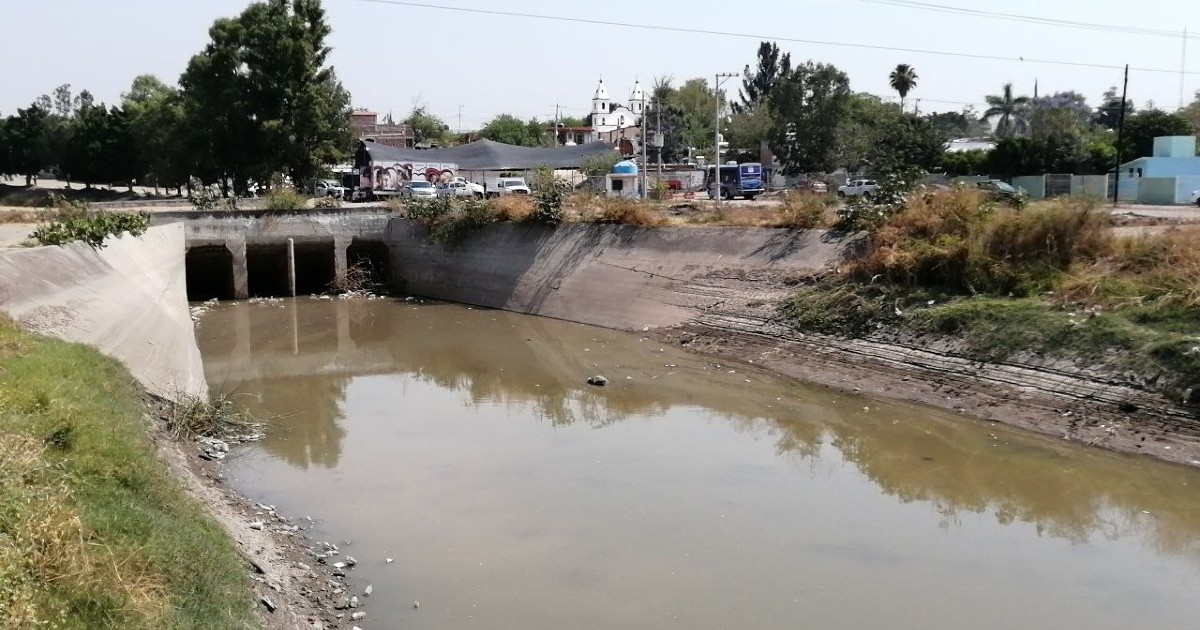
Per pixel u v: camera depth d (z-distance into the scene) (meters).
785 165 77.62
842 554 12.02
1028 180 53.69
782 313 25.41
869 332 22.66
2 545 6.62
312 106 56.25
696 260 30.73
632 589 10.90
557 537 12.55
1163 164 51.50
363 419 19.80
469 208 40.44
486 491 14.55
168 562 7.88
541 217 37.34
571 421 19.23
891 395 19.88
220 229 39.59
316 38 58.31
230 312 37.00
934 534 12.77
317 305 38.78
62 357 12.93
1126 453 15.52
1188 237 20.27
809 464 16.00
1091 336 18.23
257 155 56.62
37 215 36.00
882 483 14.98
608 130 122.88
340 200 58.56
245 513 12.88
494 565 11.60
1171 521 13.23
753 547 12.23
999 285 21.52
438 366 26.28
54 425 9.49
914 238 24.39
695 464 16.02
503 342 29.50
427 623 9.95
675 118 101.00
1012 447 16.41
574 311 32.81
